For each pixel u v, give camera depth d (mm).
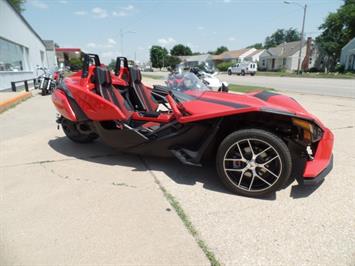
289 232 2346
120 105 3902
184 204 2785
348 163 3764
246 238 2275
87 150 4383
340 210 2656
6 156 4113
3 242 2223
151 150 3605
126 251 2123
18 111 7969
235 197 2930
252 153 2865
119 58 4652
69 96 3900
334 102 9547
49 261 2021
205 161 3561
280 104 3113
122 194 2977
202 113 3018
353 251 2115
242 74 40094
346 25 52344
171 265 1986
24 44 18203
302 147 2939
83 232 2342
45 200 2850
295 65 56250
